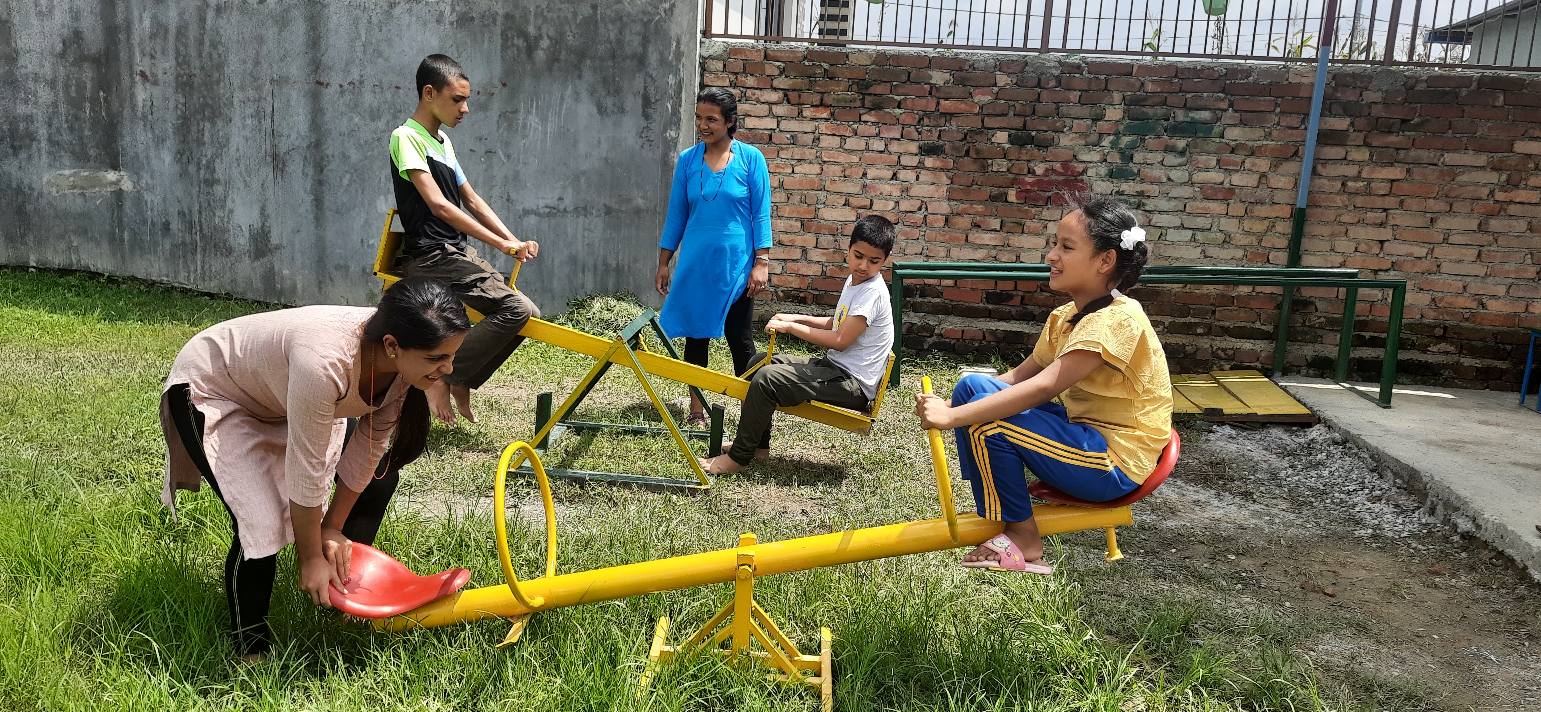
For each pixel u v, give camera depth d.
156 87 8.59
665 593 3.26
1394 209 7.38
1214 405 6.62
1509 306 7.34
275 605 3.02
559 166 8.13
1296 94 7.34
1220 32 7.49
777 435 5.68
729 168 5.55
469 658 2.82
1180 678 3.18
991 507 2.76
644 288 8.22
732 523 4.24
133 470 4.21
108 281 9.00
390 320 2.43
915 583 3.57
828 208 8.04
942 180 7.88
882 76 7.79
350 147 8.41
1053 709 2.84
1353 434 5.91
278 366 2.56
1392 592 4.02
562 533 3.85
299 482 2.53
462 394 4.98
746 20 11.26
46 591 3.03
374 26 8.17
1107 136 7.64
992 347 7.98
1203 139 7.52
